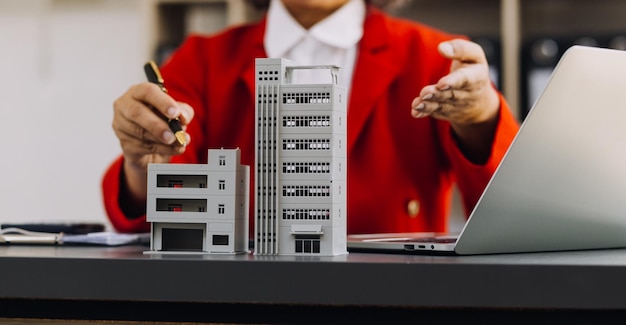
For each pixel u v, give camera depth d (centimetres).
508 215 80
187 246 87
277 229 83
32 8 305
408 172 158
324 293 68
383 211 155
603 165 82
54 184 307
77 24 303
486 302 66
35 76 306
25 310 77
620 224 88
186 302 73
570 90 76
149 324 74
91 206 306
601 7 260
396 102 160
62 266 73
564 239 86
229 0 261
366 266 68
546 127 77
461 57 100
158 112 102
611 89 78
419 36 165
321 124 82
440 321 68
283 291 69
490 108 107
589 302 65
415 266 67
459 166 117
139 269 72
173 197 86
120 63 301
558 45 238
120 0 301
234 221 85
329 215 82
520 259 74
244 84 165
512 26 239
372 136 157
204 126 167
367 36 163
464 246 79
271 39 165
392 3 181
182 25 282
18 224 109
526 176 78
